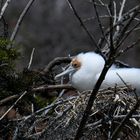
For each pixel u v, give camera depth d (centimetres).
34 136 1027
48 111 1073
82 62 1199
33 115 1033
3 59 1112
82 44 2333
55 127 1029
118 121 1033
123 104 1055
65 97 1159
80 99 1060
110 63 869
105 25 1880
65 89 1187
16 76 1131
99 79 875
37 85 1159
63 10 2455
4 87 1119
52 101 1163
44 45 2320
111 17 874
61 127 1027
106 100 1057
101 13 1962
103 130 1033
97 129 1031
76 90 1216
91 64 1186
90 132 1020
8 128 1059
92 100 889
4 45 1128
